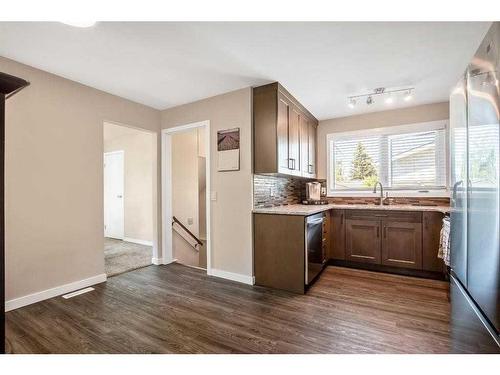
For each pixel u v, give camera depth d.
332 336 1.85
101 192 2.99
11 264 2.27
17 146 2.31
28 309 2.28
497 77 0.98
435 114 3.50
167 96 3.21
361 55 2.24
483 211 1.08
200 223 5.16
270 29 1.87
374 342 1.78
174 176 4.20
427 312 2.22
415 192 3.65
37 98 2.45
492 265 1.01
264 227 2.87
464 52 2.18
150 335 1.88
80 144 2.79
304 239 2.65
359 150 4.06
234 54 2.22
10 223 2.27
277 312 2.23
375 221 3.35
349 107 3.65
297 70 2.52
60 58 2.28
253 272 2.92
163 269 3.47
